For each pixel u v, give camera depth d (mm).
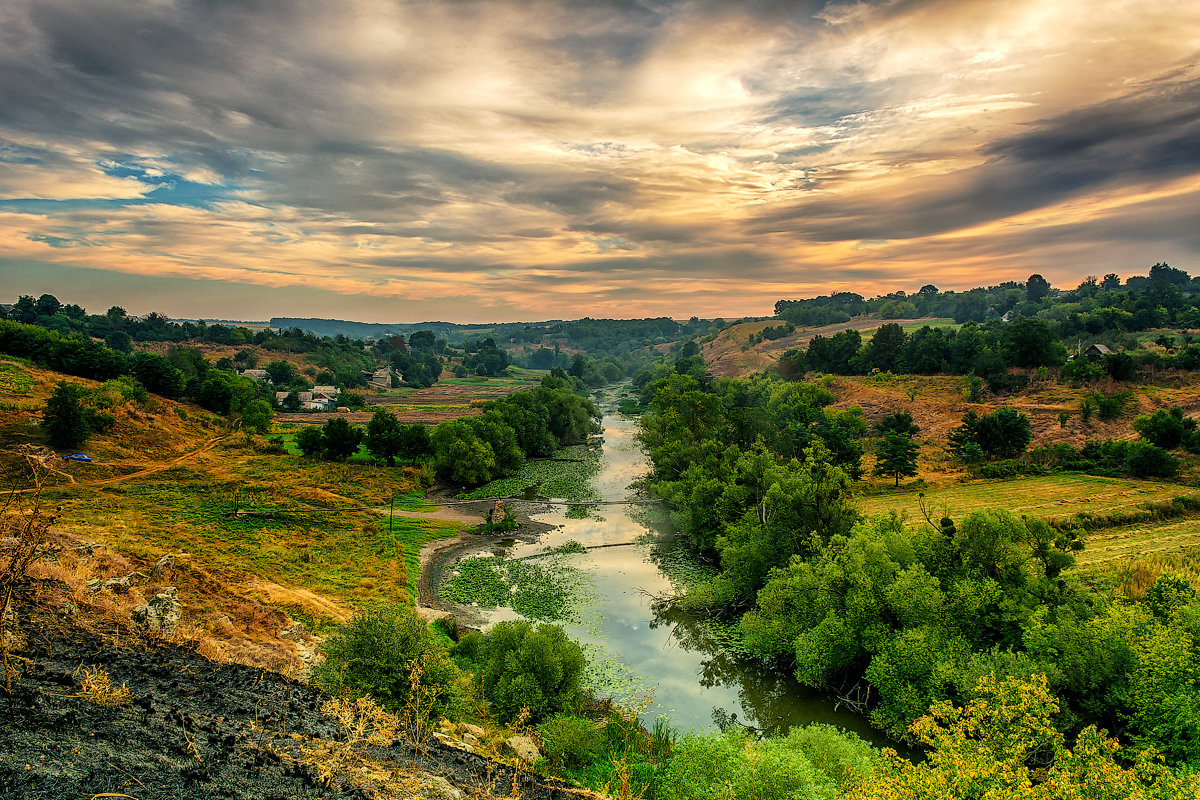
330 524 63219
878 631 33406
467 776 14898
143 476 72562
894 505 65375
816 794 20328
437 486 87750
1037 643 29250
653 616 45625
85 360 101375
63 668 14023
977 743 17609
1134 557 44406
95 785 9539
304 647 28969
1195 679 24516
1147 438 71625
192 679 15484
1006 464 75375
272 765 11977
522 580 52781
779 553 45625
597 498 82750
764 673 37688
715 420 93250
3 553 18422
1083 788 15906
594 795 15844
